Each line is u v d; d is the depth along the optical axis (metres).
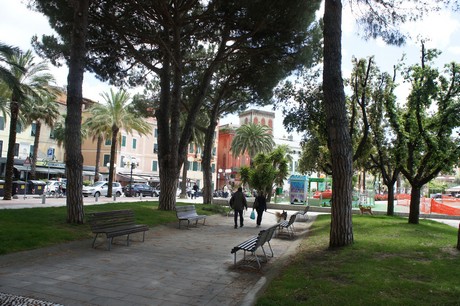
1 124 45.81
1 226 9.82
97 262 7.57
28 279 6.06
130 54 19.08
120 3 15.99
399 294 5.33
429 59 15.63
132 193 43.38
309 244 10.59
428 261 7.72
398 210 33.31
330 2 9.79
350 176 9.60
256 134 58.59
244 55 19.73
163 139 18.80
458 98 15.52
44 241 8.75
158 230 12.91
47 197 31.41
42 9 15.88
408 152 16.75
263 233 7.62
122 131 60.03
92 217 9.16
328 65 9.67
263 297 5.29
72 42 12.02
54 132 53.53
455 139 15.99
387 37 10.70
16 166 38.84
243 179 31.81
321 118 18.27
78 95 11.91
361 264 7.30
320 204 32.66
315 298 5.15
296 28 17.08
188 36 19.08
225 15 16.88
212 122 26.12
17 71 26.20
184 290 5.97
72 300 5.18
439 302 4.98
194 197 47.41
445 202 34.03
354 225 14.76
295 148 84.19
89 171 55.00
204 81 19.66
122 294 5.58
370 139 19.55
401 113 17.22
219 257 8.74
